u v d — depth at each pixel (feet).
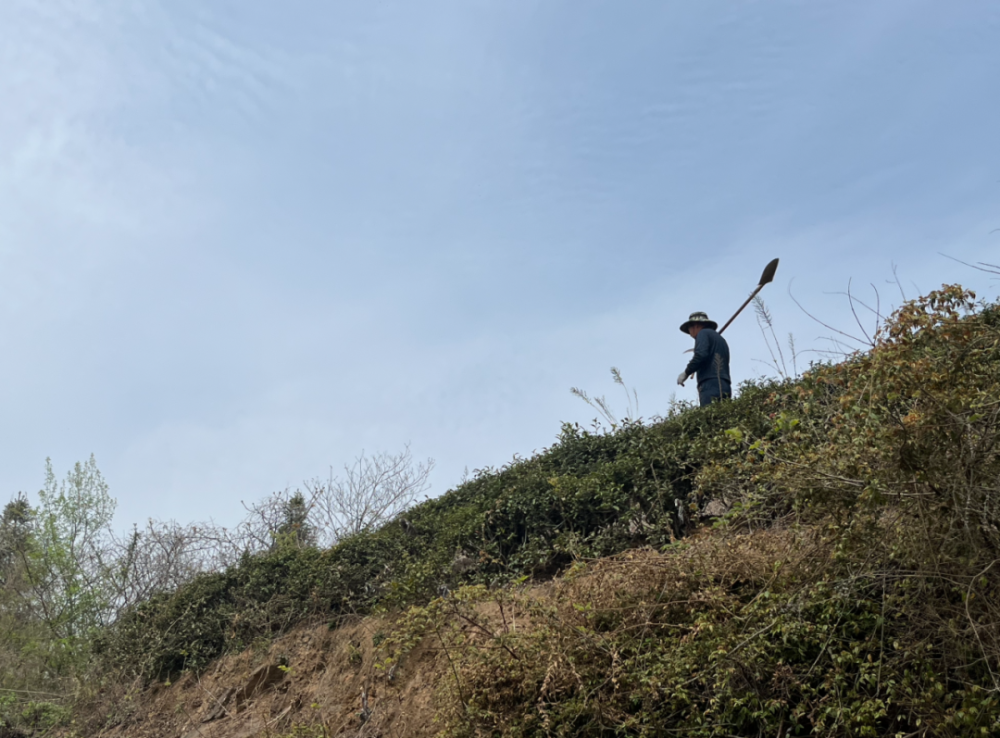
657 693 14.02
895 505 12.60
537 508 25.08
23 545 44.55
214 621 30.89
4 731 31.40
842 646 13.12
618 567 17.30
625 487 23.89
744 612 14.47
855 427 13.24
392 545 28.99
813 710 12.67
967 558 11.71
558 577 20.77
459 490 31.37
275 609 29.66
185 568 39.29
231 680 27.94
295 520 39.70
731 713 13.47
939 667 12.16
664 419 28.14
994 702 10.98
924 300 12.84
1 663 36.76
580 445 28.37
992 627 11.32
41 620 41.11
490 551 25.30
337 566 28.84
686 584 15.94
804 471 13.57
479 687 16.39
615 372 29.60
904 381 12.12
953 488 11.68
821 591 13.66
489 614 19.67
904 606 12.65
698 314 33.17
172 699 29.32
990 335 12.66
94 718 30.07
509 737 15.21
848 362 15.01
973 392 11.94
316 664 25.63
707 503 22.07
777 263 29.50
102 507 44.24
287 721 23.73
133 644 31.99
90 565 41.37
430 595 24.62
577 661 15.65
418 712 19.54
